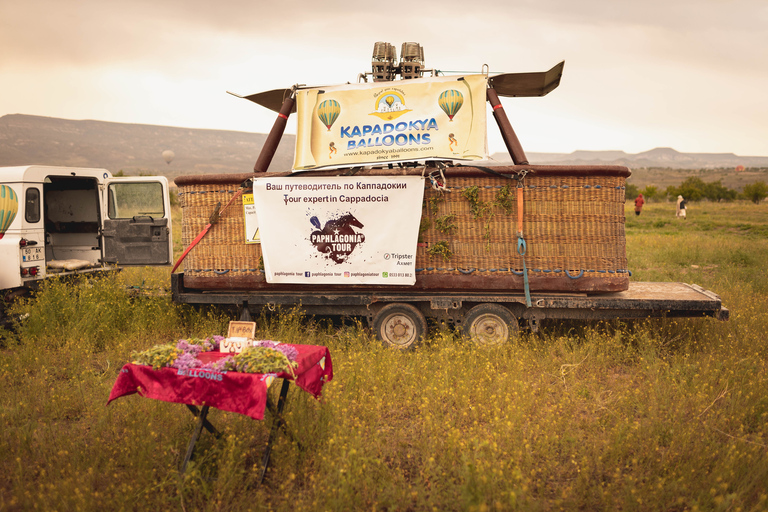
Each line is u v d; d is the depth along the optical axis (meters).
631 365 6.70
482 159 7.36
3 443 4.48
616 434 4.46
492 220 7.05
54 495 3.71
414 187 7.03
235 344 4.36
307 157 7.77
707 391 5.39
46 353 6.85
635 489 3.62
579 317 7.08
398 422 5.10
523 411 4.93
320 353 4.53
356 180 7.11
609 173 6.80
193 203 7.63
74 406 5.42
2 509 3.73
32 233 8.29
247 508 3.67
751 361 6.25
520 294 7.23
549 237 6.98
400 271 7.15
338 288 7.59
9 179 8.11
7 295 8.15
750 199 61.47
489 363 6.01
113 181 9.30
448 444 4.27
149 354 4.08
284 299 7.49
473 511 3.21
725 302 9.04
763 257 14.44
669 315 6.95
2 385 5.85
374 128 7.64
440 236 7.20
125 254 9.13
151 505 3.78
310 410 4.79
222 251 7.65
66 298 7.89
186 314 8.09
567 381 6.00
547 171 6.84
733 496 3.54
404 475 4.20
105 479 4.07
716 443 4.39
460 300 7.11
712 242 17.78
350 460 3.93
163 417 4.87
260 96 8.81
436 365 6.29
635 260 14.63
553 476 4.11
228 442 4.17
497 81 7.82
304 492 3.92
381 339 7.32
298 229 7.30
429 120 7.54
